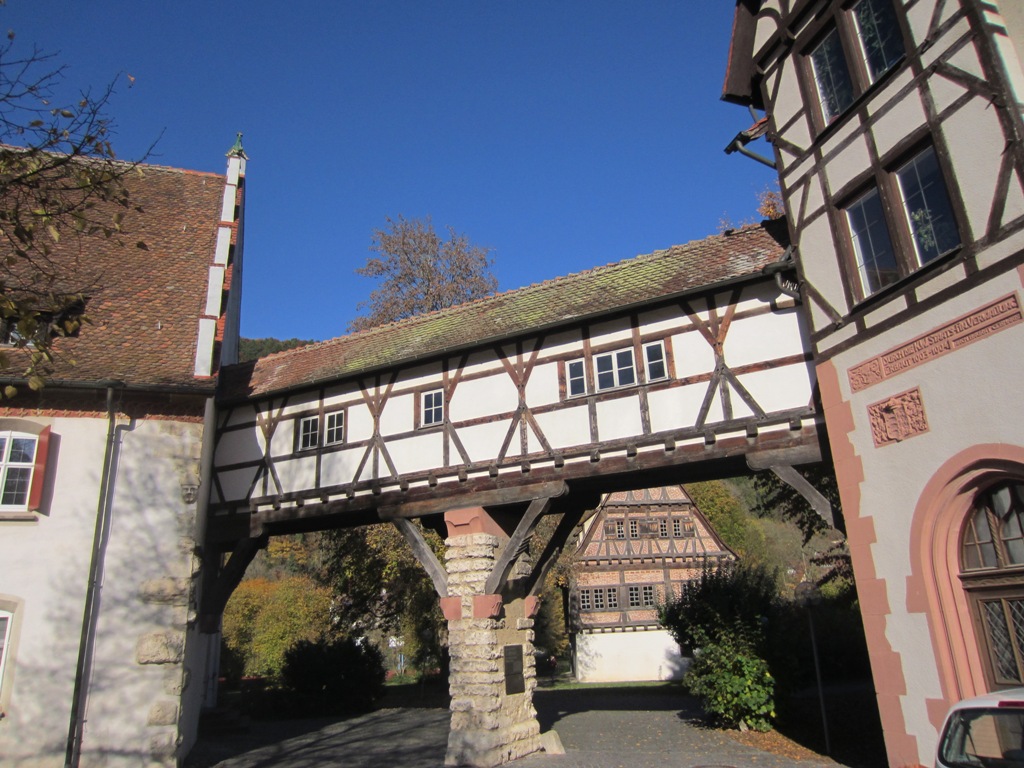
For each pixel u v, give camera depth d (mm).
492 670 12219
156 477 12906
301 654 21047
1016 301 7254
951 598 7816
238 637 33219
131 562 12320
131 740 11484
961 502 7809
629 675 32156
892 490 8539
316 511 14484
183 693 12617
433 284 27047
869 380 8977
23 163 7352
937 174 8391
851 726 14211
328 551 26625
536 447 12633
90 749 11242
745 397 11070
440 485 13359
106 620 11883
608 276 13883
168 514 12789
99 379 12758
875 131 9156
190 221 17609
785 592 38281
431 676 29109
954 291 7926
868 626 8695
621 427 11992
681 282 12172
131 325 14367
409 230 27781
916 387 8320
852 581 20688
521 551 13633
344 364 15461
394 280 27344
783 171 10836
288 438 15320
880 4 9422
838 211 9766
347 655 21219
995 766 5293
